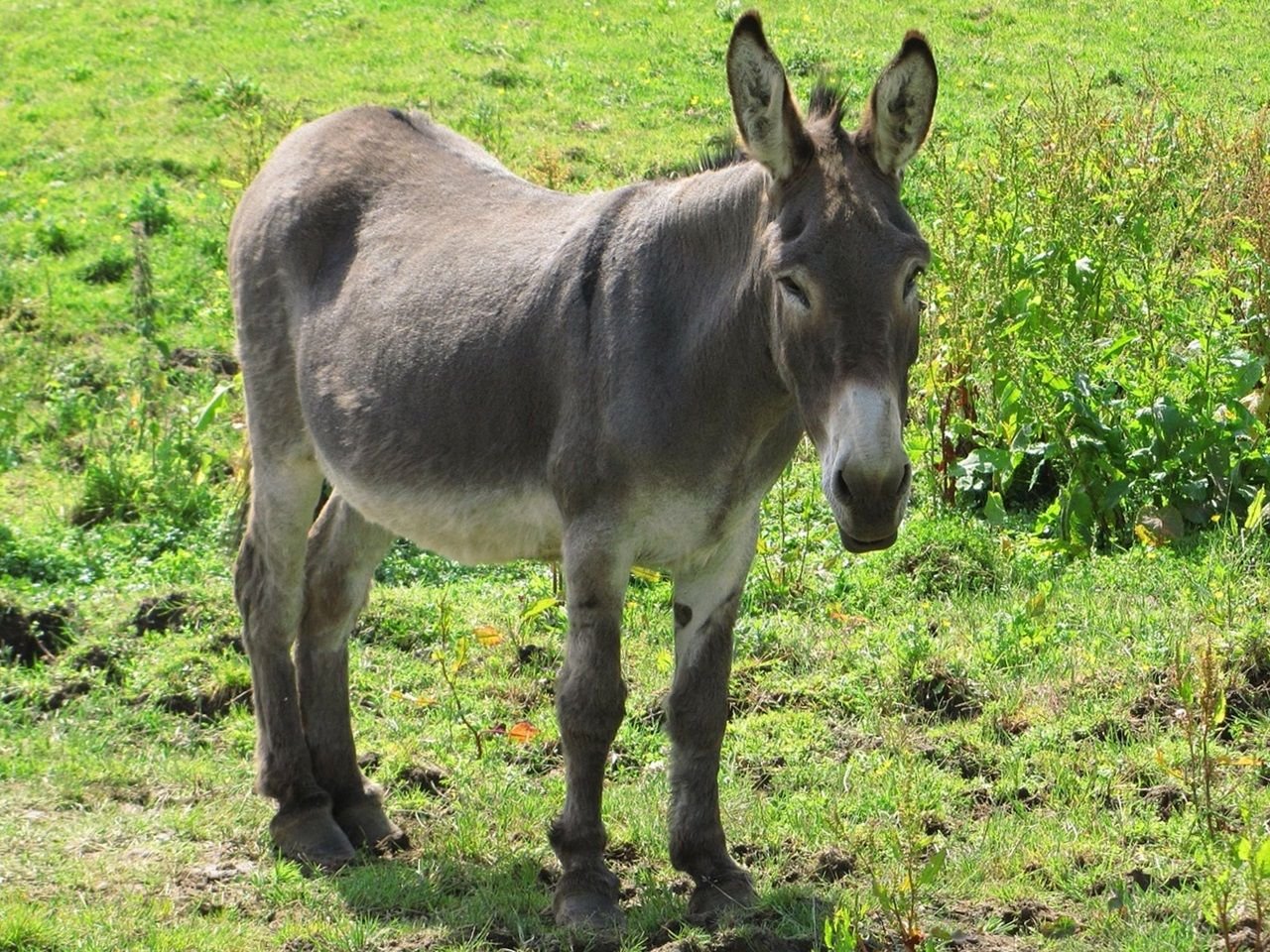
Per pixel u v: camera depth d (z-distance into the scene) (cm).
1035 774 1331
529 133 3544
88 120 3794
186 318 2869
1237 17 4356
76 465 2405
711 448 1045
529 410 1128
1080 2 4472
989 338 2027
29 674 1620
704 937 1046
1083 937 1062
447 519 1199
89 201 3362
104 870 1221
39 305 2884
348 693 1367
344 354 1262
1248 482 1891
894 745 1388
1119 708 1416
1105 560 1795
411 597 1822
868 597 1761
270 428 1355
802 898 1110
